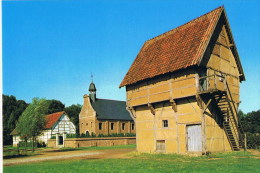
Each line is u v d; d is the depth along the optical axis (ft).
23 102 263.29
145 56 91.76
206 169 44.24
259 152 72.13
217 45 76.95
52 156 87.71
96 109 189.88
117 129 196.13
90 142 151.64
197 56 67.62
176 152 72.69
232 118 79.20
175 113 74.02
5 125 226.79
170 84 73.92
